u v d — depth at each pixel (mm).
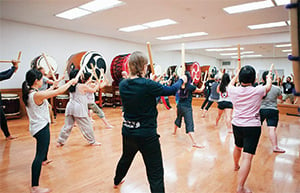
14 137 4066
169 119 6121
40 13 5605
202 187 2229
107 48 9102
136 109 1611
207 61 14898
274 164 2842
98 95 8062
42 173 2551
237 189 2086
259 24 6652
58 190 2154
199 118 6332
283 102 7621
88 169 2672
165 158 3062
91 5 5102
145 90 1577
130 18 6078
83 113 3475
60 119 6031
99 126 5125
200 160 2988
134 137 1624
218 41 9078
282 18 5965
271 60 12844
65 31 7617
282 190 2164
